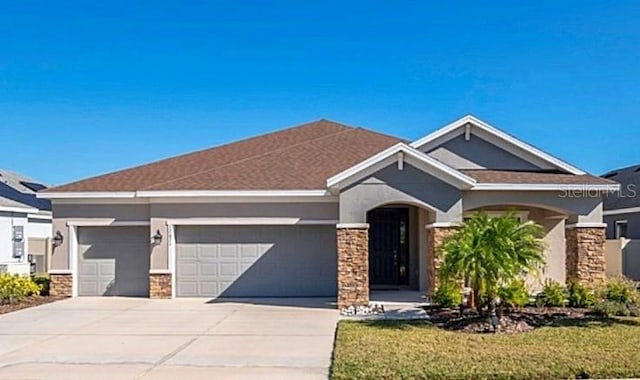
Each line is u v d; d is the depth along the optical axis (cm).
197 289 2227
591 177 2148
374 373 1011
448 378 984
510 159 2266
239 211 2205
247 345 1297
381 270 2422
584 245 2064
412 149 1898
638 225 3169
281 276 2220
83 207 2273
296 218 2198
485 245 1466
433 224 1927
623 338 1296
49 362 1147
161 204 2216
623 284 1820
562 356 1115
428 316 1669
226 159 2639
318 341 1339
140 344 1319
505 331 1402
